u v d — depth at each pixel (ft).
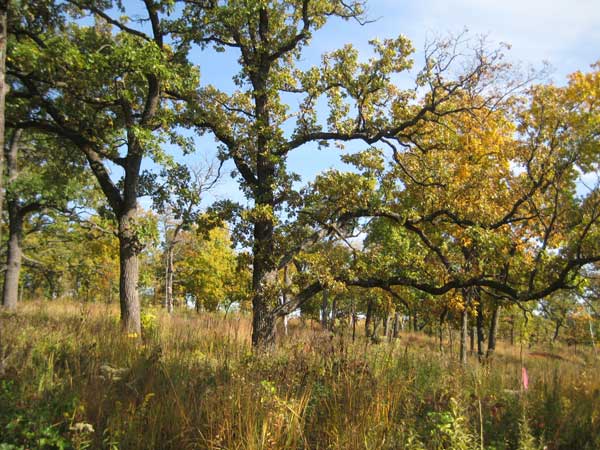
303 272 43.29
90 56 42.01
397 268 46.21
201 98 50.01
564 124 45.16
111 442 14.84
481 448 14.97
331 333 29.17
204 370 23.73
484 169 50.96
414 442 15.69
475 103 48.34
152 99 50.37
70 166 61.11
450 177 47.19
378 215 47.14
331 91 48.57
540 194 47.78
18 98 47.57
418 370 26.04
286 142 47.11
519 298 40.68
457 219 46.80
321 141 49.67
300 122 48.85
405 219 45.85
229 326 47.73
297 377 21.48
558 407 19.84
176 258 134.72
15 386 19.30
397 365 26.35
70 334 32.35
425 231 53.52
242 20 46.88
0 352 21.53
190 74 48.29
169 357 26.25
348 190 43.55
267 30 49.96
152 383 19.74
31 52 42.80
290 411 17.07
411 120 47.73
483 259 44.42
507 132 50.60
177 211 49.32
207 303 141.49
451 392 20.36
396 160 47.98
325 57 47.62
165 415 16.76
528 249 50.21
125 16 51.29
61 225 94.58
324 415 17.89
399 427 16.06
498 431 17.66
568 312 72.18
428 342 83.41
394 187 47.88
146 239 49.62
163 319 56.18
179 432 15.85
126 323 47.01
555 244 48.26
